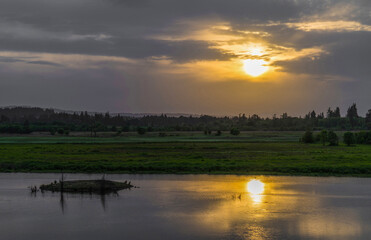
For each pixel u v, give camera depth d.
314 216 32.41
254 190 42.12
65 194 40.16
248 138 147.25
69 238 27.41
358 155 70.81
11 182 46.59
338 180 48.28
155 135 173.75
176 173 53.09
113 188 42.25
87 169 55.53
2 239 27.23
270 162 60.88
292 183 46.12
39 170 55.84
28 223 30.67
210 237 27.41
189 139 138.25
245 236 27.61
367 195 39.78
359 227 29.55
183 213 33.25
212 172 53.50
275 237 27.38
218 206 35.38
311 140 112.75
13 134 187.62
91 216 32.41
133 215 32.66
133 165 56.56
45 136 166.88
